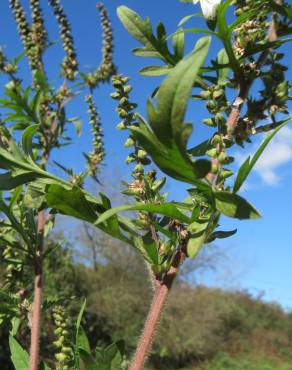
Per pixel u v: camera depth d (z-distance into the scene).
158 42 0.17
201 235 0.13
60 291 1.48
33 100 0.32
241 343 2.56
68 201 0.14
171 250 0.15
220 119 0.15
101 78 0.42
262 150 0.12
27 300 0.27
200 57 0.11
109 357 0.15
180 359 2.19
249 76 0.16
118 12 0.17
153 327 0.15
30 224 0.26
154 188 0.15
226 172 0.14
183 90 0.11
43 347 0.98
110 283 1.97
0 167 0.16
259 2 0.16
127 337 1.79
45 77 0.38
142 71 0.17
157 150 0.12
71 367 0.19
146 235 0.15
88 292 1.81
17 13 0.42
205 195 0.12
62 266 1.54
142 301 1.91
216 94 0.16
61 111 0.38
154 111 0.11
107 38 0.44
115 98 0.17
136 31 0.17
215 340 2.39
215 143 0.14
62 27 0.42
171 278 0.15
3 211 0.22
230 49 0.15
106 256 2.07
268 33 0.16
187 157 0.12
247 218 0.12
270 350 2.61
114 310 1.82
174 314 2.24
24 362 0.22
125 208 0.13
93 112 0.38
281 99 0.15
